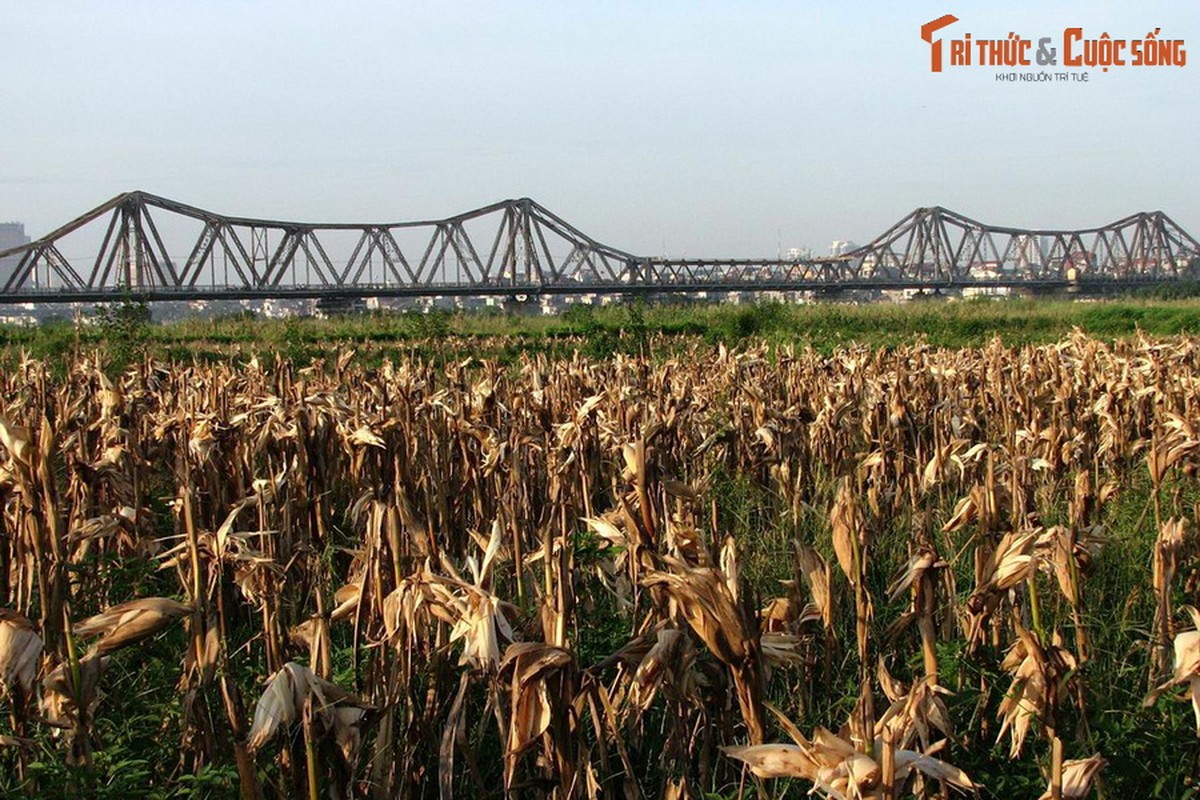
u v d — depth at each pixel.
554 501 7.12
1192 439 6.44
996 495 5.21
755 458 9.80
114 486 6.29
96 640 4.05
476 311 60.06
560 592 3.65
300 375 13.52
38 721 3.98
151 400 11.99
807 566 4.48
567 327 45.12
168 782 4.20
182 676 4.65
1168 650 4.95
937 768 2.94
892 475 9.41
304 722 3.52
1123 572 6.86
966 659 4.79
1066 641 5.61
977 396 12.61
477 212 113.56
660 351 28.77
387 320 47.69
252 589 4.91
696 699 3.97
